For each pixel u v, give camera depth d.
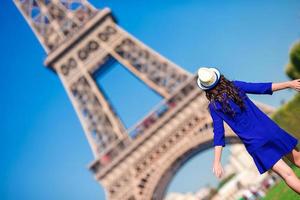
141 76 84.06
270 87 11.18
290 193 26.50
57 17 88.62
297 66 51.34
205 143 75.31
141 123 78.50
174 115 77.69
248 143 11.08
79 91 84.00
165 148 76.44
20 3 83.50
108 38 88.88
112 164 75.69
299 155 11.01
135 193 74.44
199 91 77.06
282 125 55.25
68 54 86.06
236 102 11.12
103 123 81.00
